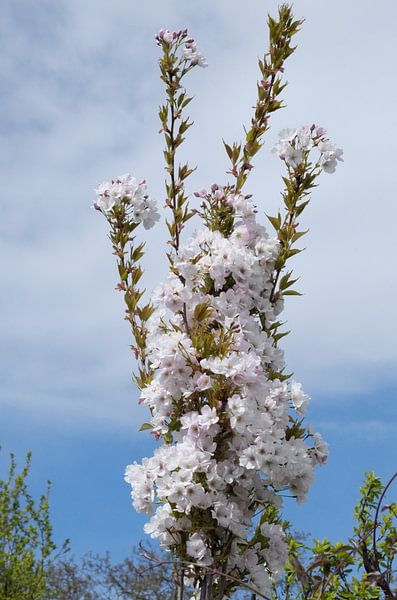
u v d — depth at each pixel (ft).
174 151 14.32
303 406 12.25
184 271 11.85
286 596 12.86
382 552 11.23
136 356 13.74
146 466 12.00
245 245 13.06
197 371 11.44
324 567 9.64
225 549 10.96
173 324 12.55
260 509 11.76
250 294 12.42
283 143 13.10
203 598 10.91
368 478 13.25
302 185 13.05
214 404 10.98
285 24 13.92
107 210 14.15
